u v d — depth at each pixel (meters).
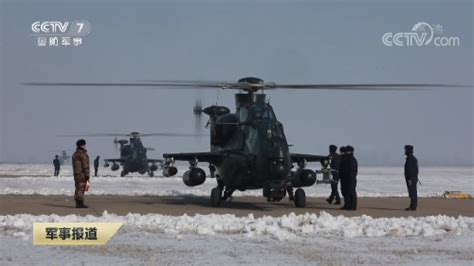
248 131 49.88
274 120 49.69
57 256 26.58
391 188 100.94
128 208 48.81
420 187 110.19
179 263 24.95
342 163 49.94
